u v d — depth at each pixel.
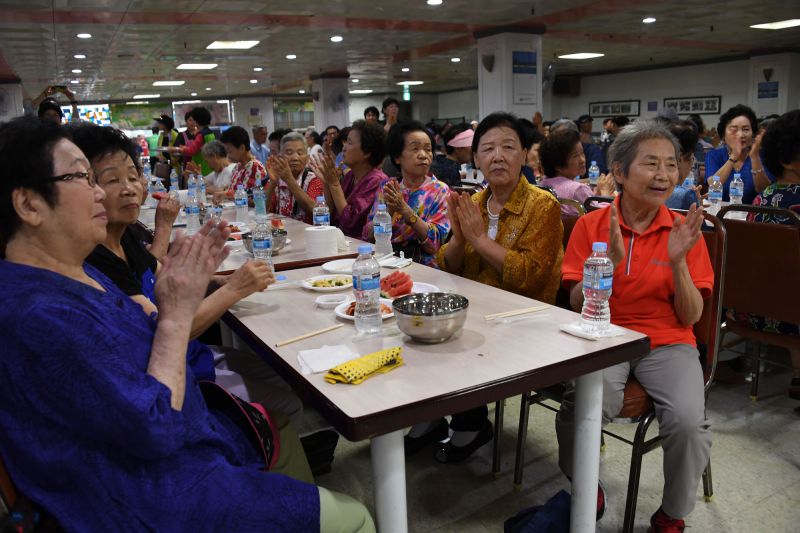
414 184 2.94
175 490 1.06
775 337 2.42
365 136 3.44
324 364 1.33
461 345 1.45
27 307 0.94
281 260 2.37
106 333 0.99
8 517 0.95
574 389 1.64
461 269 2.31
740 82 15.39
